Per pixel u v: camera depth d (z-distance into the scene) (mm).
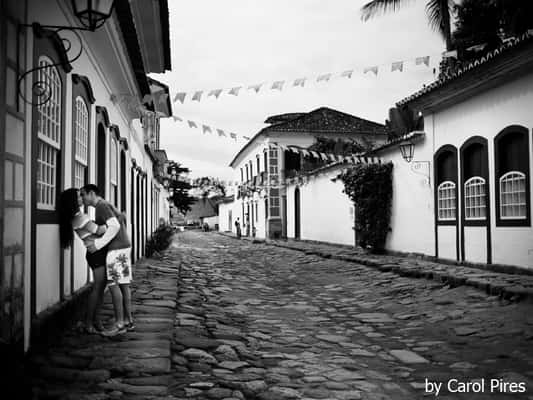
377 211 18141
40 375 4691
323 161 27781
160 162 27500
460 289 10133
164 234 21406
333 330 7695
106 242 6090
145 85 11797
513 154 11711
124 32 8750
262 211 38500
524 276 10797
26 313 5004
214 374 5270
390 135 21828
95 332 6242
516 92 11391
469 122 13180
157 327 6660
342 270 15016
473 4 14336
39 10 5547
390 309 9219
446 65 14422
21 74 4875
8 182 4516
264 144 36219
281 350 6461
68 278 7043
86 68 8273
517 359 5812
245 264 18750
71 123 7062
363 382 5188
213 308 9086
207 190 51156
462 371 5512
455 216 13945
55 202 6445
